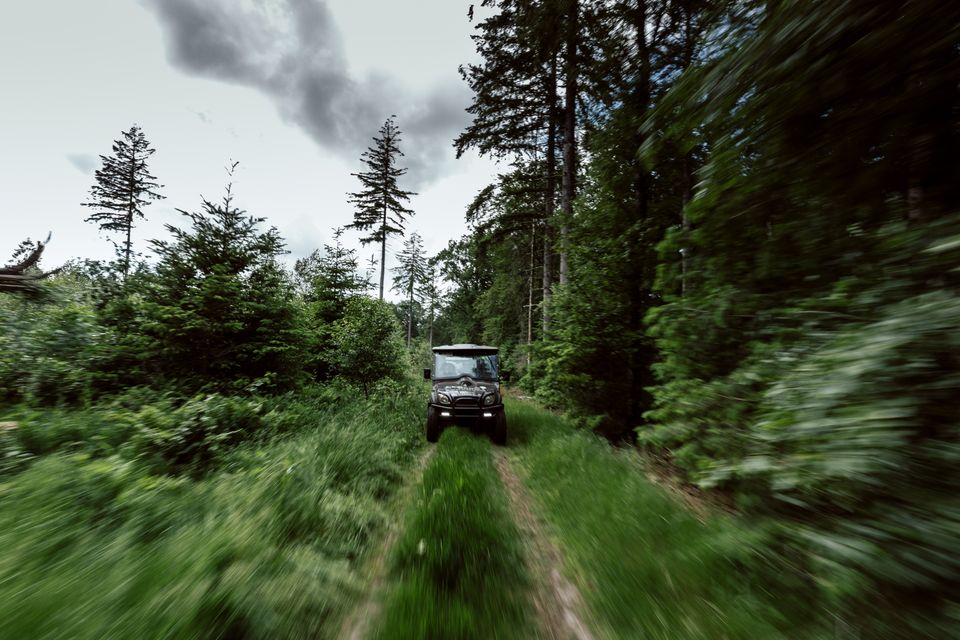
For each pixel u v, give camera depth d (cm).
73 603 199
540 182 1430
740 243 257
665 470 591
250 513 319
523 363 2077
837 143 181
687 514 353
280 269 804
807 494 225
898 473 131
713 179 225
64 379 594
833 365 145
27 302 650
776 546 264
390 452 618
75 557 244
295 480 395
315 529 338
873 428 122
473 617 234
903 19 137
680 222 795
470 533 325
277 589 235
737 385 366
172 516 309
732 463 357
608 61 753
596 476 484
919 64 147
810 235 213
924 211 166
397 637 213
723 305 334
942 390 115
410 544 309
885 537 156
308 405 786
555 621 249
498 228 1491
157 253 672
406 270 4475
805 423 147
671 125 235
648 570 277
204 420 485
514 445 770
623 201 832
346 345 1073
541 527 402
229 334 719
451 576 279
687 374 464
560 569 316
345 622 243
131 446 423
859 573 184
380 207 2695
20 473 363
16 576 217
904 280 147
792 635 202
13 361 590
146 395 595
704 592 249
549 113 1289
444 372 904
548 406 1127
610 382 796
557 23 838
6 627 180
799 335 238
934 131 161
